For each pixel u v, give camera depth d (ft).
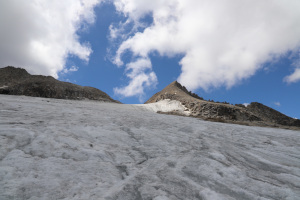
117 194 9.50
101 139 20.31
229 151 22.00
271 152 24.11
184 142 24.35
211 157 18.31
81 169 11.90
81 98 199.93
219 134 34.68
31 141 15.07
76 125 23.91
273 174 15.64
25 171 10.25
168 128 34.45
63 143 15.88
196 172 13.99
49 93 190.60
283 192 11.93
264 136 39.11
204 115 166.71
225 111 168.55
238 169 15.49
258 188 12.24
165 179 12.11
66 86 211.61
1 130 15.96
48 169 11.02
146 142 22.03
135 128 29.43
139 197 9.55
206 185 12.02
